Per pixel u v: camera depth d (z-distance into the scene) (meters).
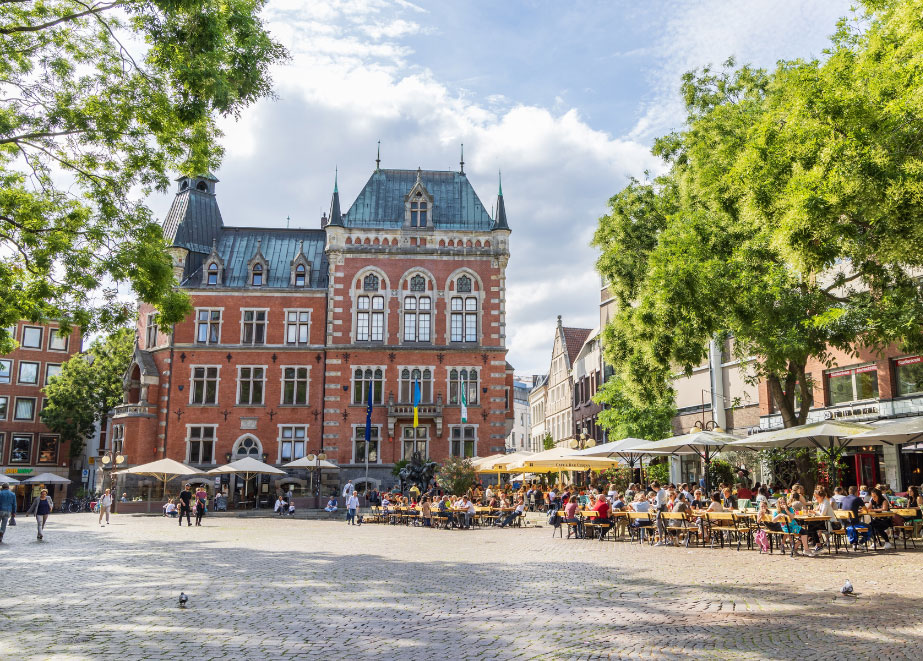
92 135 16.64
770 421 35.00
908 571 15.26
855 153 13.18
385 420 50.56
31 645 9.18
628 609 11.35
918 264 14.14
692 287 19.72
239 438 50.41
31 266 18.06
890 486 28.33
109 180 17.88
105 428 65.31
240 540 25.12
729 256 21.16
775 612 10.95
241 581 14.70
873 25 16.19
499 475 48.81
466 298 52.44
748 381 25.12
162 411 50.66
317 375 51.28
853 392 30.75
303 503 47.41
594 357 60.03
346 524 35.19
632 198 29.73
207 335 51.59
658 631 9.77
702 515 22.38
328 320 51.66
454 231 52.84
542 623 10.38
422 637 9.55
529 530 30.31
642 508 24.31
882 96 13.69
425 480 41.22
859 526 19.78
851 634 9.45
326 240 54.97
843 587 12.58
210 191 57.03
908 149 13.34
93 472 67.19
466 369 51.38
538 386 91.81
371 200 54.53
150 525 34.38
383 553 20.31
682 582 14.15
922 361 27.34
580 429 65.19
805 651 8.63
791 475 33.06
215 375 51.12
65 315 18.91
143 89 16.66
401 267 52.41
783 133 15.41
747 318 19.53
